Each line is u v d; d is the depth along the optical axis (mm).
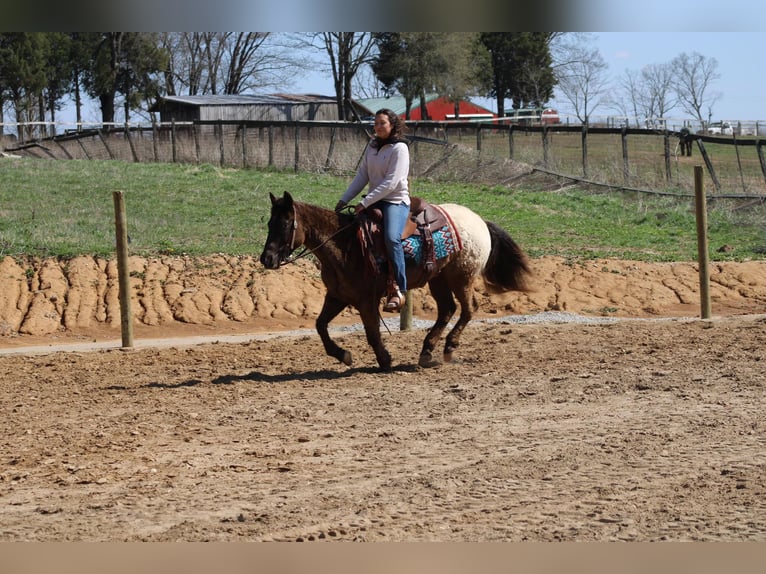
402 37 60094
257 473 6387
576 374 9484
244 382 9617
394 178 9438
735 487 5789
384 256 9602
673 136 32875
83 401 8906
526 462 6480
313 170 32688
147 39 60875
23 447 7219
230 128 37438
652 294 16547
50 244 17438
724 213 24469
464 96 64375
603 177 30062
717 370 9398
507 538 5055
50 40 59281
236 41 69375
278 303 15734
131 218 21078
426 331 12930
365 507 5590
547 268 17547
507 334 12305
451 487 5953
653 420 7555
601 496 5703
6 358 11586
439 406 8336
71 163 31594
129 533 5238
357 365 10633
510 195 27516
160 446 7168
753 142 28938
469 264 10242
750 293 16703
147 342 13250
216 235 19625
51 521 5480
